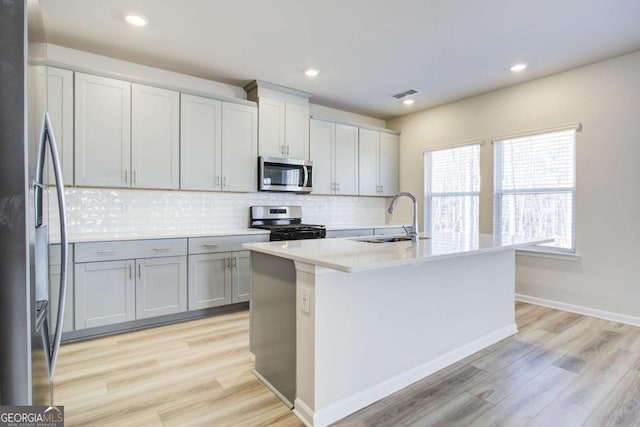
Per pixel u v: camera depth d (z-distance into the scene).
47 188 1.41
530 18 2.65
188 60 3.42
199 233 3.48
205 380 2.23
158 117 3.39
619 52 3.23
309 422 1.80
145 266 3.10
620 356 2.59
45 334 1.31
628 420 1.82
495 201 4.27
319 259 1.73
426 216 5.11
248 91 4.18
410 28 2.80
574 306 3.62
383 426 1.80
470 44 3.08
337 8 2.52
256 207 4.28
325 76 3.84
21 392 1.04
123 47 3.13
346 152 4.89
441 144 4.89
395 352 2.17
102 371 2.33
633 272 3.24
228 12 2.57
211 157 3.71
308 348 1.83
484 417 1.86
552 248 3.79
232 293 3.59
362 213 5.49
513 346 2.80
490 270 2.86
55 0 2.41
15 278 1.03
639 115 3.19
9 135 1.01
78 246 2.80
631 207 3.24
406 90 4.27
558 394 2.08
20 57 1.02
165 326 3.21
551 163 3.80
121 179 3.20
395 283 2.16
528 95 3.96
